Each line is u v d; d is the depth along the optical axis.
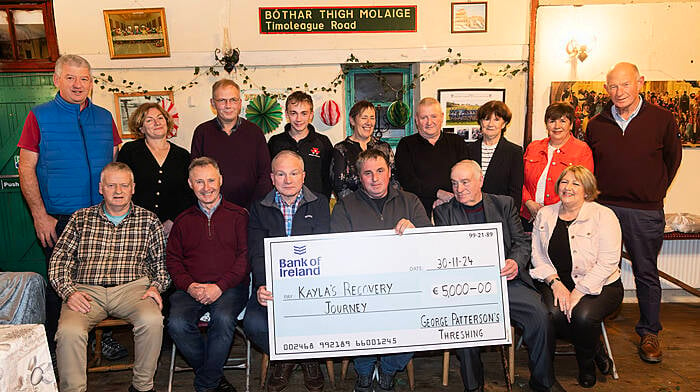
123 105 4.32
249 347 2.92
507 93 4.41
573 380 2.96
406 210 2.90
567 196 2.85
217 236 2.89
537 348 2.70
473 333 2.65
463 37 4.34
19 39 4.29
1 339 1.49
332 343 2.61
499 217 2.87
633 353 3.31
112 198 2.85
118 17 4.21
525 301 2.70
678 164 3.25
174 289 3.20
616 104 3.20
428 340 2.64
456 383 3.01
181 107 4.36
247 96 4.37
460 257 2.66
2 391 1.41
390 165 3.47
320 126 4.45
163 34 4.25
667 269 4.43
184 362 3.35
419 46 4.34
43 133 3.09
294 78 4.38
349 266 2.63
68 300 2.72
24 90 4.38
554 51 4.30
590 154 3.42
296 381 3.06
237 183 3.31
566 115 3.39
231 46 4.30
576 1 4.24
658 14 4.23
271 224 2.93
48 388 1.65
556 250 2.92
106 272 2.89
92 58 4.27
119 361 3.36
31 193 3.12
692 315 4.05
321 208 2.97
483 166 3.48
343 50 4.32
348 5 4.27
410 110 4.56
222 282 2.79
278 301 2.61
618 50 4.28
